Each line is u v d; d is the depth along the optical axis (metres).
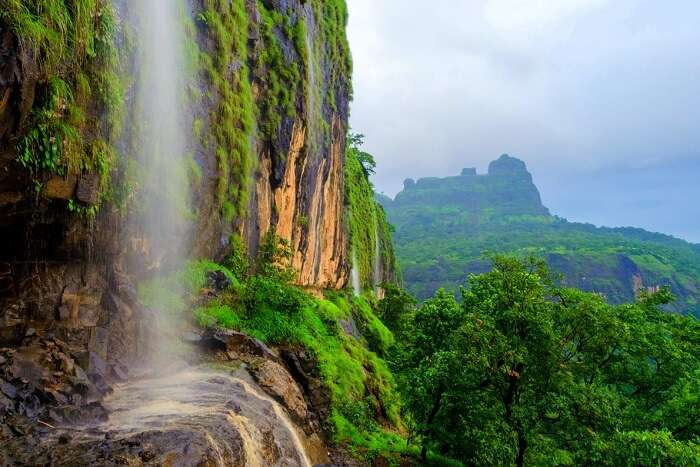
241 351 13.51
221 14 17.45
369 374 23.12
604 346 14.34
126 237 11.61
